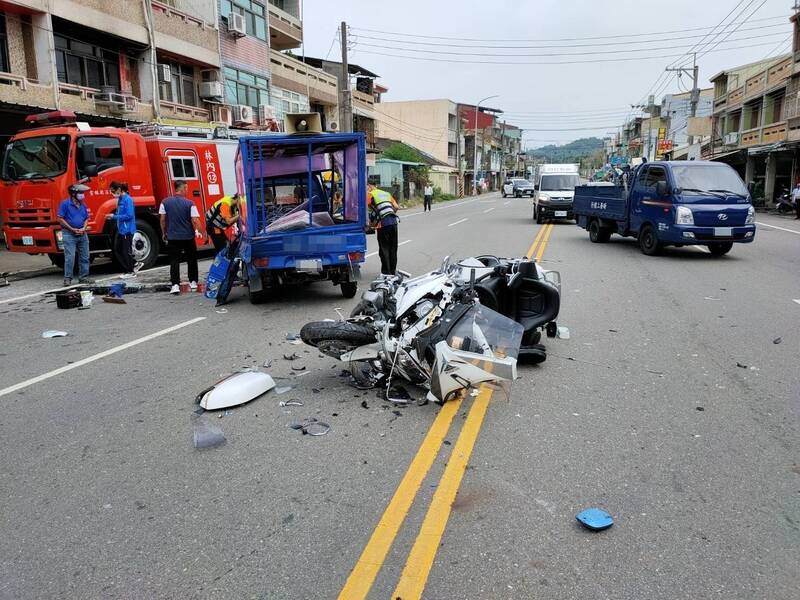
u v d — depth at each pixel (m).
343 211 10.20
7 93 15.45
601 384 5.46
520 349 5.89
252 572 2.92
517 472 3.84
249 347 6.82
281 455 4.12
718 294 9.45
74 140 11.62
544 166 24.91
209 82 24.95
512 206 40.38
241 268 9.45
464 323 5.12
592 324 7.62
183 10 24.25
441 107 69.00
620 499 3.52
